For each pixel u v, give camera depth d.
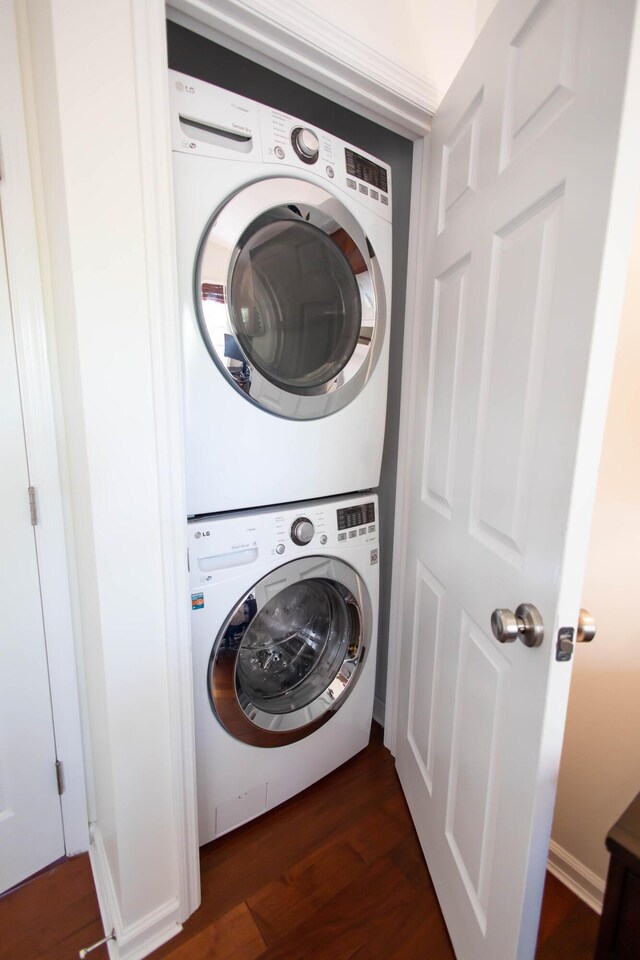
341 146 1.14
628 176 0.54
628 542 0.97
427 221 1.25
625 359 0.94
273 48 0.94
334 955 1.01
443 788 1.10
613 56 0.54
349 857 1.23
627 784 1.02
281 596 1.29
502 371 0.82
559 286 0.65
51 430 1.05
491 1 1.23
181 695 0.97
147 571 0.89
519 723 0.75
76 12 0.69
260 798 1.28
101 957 1.00
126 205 0.77
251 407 1.06
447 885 1.05
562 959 0.98
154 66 0.76
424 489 1.28
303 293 1.14
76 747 1.19
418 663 1.32
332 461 1.24
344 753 1.48
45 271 0.99
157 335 0.83
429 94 1.16
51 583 1.10
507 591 0.79
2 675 1.07
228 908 1.10
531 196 0.72
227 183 0.95
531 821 0.71
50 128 0.79
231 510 1.12
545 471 0.68
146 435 0.85
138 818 0.96
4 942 1.03
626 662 1.00
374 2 1.03
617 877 0.56
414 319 1.36
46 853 1.19
